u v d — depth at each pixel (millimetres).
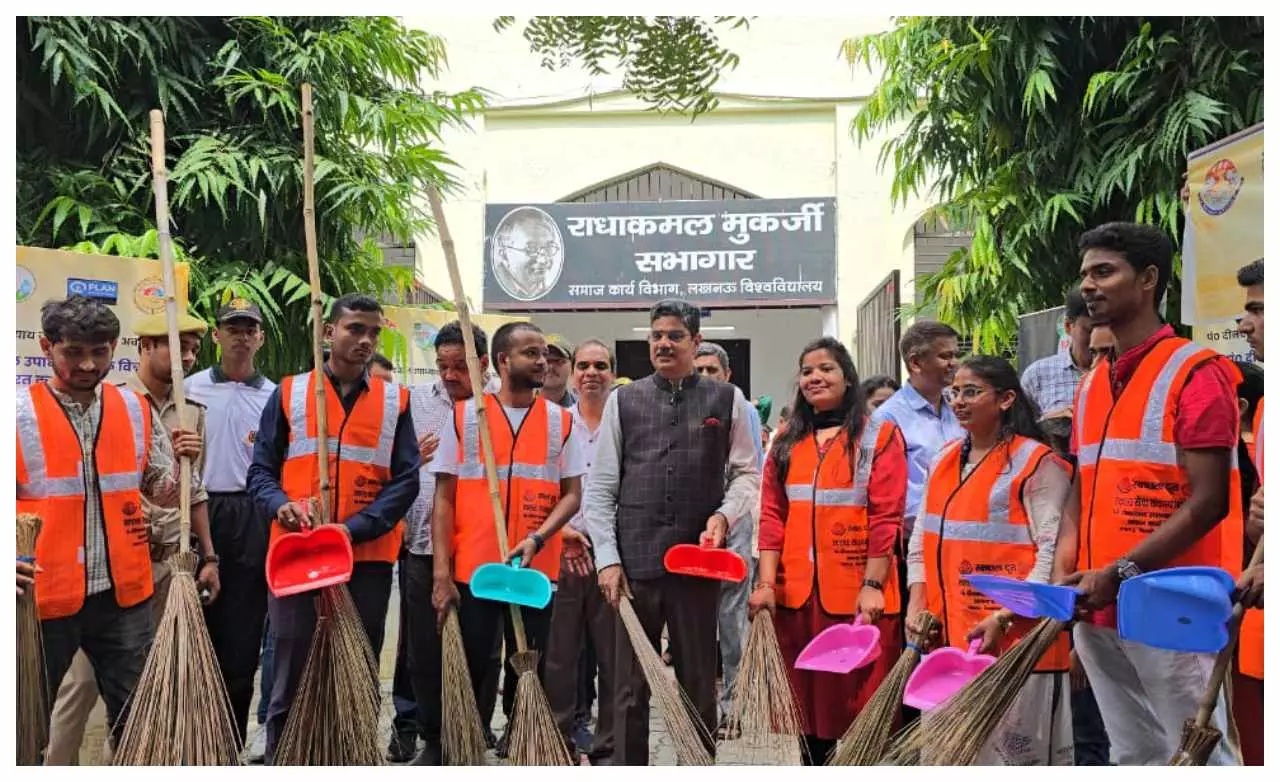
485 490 3576
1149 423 2656
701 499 3354
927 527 3133
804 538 3371
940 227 10758
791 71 10836
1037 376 4586
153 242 4992
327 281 5863
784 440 3484
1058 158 5441
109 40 5031
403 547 4156
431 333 6441
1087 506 2787
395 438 3590
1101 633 2832
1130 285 2684
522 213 10844
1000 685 2615
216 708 2887
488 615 3568
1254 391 3170
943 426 3893
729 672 4691
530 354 3639
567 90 10656
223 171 5328
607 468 3414
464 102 6484
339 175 5648
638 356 12727
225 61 5547
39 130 5234
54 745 3350
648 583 3334
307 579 3053
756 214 10805
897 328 7914
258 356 5789
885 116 6578
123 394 3252
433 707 3775
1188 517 2520
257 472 3512
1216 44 4672
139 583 3178
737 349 12969
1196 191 3961
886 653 3314
